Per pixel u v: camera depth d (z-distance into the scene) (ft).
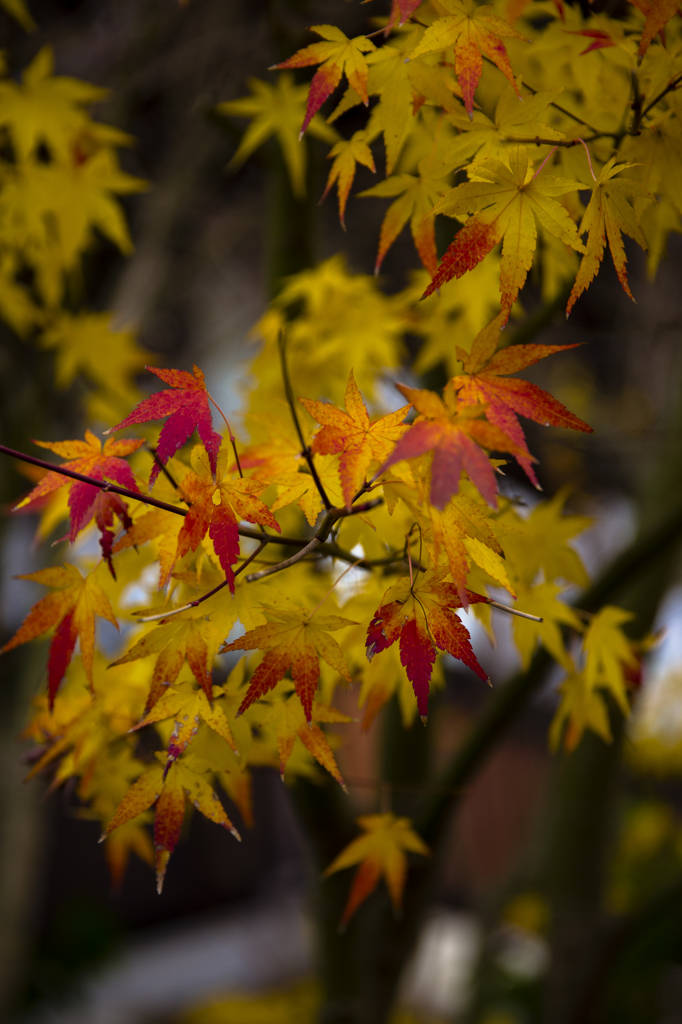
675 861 12.50
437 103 4.03
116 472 3.93
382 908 5.16
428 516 3.84
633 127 4.01
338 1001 5.29
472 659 3.81
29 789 7.88
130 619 4.25
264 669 3.87
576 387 12.77
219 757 4.04
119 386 5.88
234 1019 12.94
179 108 9.02
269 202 5.55
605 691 6.55
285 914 16.87
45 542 7.39
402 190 4.12
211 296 12.15
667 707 11.38
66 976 14.03
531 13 4.32
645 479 7.63
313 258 5.52
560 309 4.51
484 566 3.88
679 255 8.80
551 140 3.99
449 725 13.29
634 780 12.63
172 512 3.88
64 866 16.90
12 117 4.82
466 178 4.10
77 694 4.25
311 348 4.75
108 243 8.93
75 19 9.97
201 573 3.96
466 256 3.86
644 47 3.93
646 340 11.05
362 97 3.99
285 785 4.52
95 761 4.18
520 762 16.88
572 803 7.40
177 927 18.47
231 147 8.93
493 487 3.70
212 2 8.45
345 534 4.16
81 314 5.76
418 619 3.82
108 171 5.08
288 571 4.28
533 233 3.87
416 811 5.05
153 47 8.22
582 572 4.37
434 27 3.93
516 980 11.33
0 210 5.03
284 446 4.13
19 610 9.13
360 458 3.83
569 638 4.69
